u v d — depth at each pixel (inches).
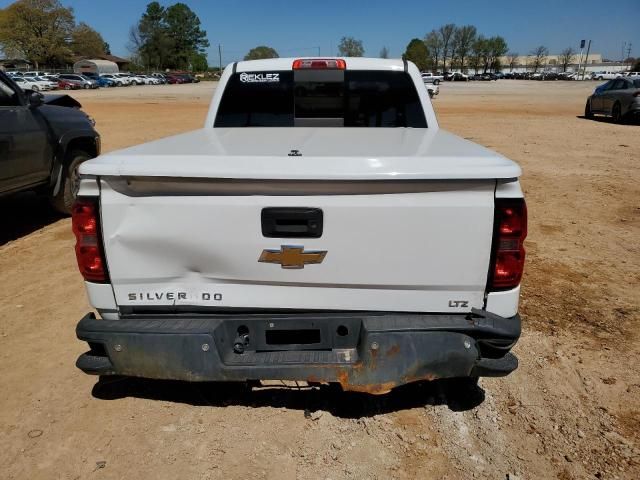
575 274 185.2
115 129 612.1
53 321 151.4
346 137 128.0
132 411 111.7
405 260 88.8
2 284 177.2
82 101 1269.7
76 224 91.3
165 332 91.1
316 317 93.4
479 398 116.6
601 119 770.8
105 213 90.0
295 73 170.7
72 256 204.1
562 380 122.7
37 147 217.6
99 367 95.9
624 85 705.6
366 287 91.4
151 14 4448.8
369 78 171.3
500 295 91.0
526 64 5152.6
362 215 87.1
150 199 89.0
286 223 88.1
